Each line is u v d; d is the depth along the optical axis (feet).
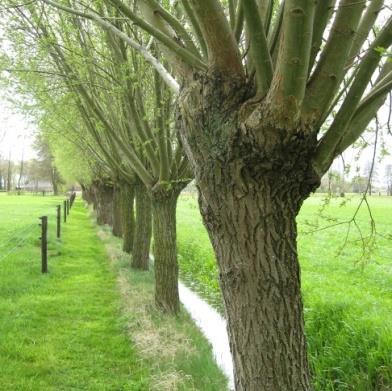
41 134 46.55
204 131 10.11
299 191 10.46
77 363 22.09
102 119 28.78
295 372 10.81
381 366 21.20
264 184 10.04
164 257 30.35
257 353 10.71
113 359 22.84
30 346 23.45
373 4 10.41
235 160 9.85
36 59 27.58
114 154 45.83
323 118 10.10
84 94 28.14
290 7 8.05
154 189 29.81
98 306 31.78
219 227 10.62
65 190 266.16
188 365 21.66
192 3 9.05
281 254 10.50
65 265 45.47
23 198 189.88
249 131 9.33
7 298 31.07
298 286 10.96
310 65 9.70
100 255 53.62
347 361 22.86
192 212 146.20
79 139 53.36
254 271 10.46
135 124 28.09
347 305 29.37
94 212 123.13
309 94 9.39
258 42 8.91
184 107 10.48
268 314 10.59
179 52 10.01
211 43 9.41
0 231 62.85
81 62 26.66
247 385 10.96
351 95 9.55
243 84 9.66
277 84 8.69
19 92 30.12
